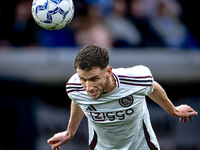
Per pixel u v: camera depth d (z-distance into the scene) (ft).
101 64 31.96
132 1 89.10
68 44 85.97
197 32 93.50
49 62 77.20
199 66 78.48
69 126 41.70
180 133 70.59
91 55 31.71
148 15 89.66
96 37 86.43
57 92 72.90
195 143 70.90
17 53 78.89
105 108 36.52
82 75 32.24
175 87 75.05
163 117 70.03
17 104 71.41
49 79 73.92
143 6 89.51
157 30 87.97
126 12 89.04
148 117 40.75
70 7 39.37
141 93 35.99
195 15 92.79
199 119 71.87
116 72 35.19
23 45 85.25
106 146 40.68
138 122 38.88
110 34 86.84
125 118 37.14
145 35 88.02
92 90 32.83
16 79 72.90
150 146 40.70
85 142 70.38
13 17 85.10
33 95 72.08
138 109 37.29
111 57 79.61
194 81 75.97
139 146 40.22
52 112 71.67
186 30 92.22
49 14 38.42
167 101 40.27
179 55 80.84
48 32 85.10
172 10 91.76
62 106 72.08
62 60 78.23
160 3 90.74
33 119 71.36
